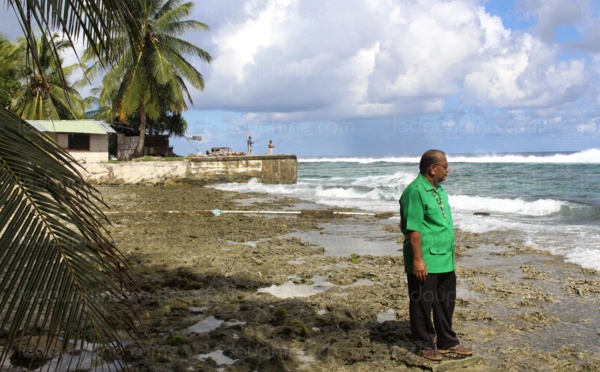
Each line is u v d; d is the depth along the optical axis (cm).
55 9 301
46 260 238
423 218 439
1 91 3209
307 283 738
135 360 446
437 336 461
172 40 3344
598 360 451
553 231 1170
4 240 230
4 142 238
